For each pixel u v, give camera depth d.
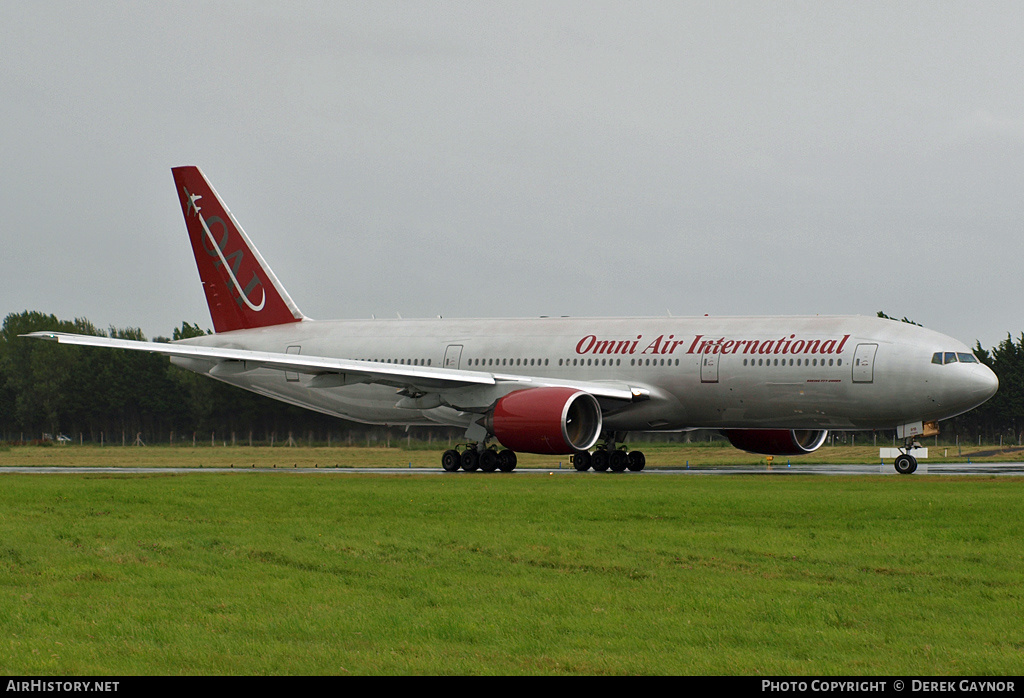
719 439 144.00
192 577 38.09
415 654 28.27
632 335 99.38
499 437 90.62
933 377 88.06
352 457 129.12
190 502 60.59
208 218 119.00
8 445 170.38
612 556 41.59
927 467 103.75
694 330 97.44
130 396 178.88
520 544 44.28
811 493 64.25
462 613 32.44
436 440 150.00
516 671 26.75
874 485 71.31
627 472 96.38
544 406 88.56
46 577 38.28
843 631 30.27
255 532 48.44
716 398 95.06
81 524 51.44
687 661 27.55
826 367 90.75
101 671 26.77
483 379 93.62
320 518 53.66
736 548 43.12
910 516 52.66
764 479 78.88
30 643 29.33
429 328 109.81
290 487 70.50
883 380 89.25
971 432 185.88
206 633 30.34
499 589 35.81
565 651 28.50
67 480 78.00
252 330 117.56
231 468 106.12
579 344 101.06
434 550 43.25
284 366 95.50
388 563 40.69
